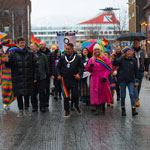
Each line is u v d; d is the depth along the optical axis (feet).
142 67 32.99
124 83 27.91
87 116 27.81
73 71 27.86
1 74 31.58
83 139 19.94
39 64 29.94
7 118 27.14
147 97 39.70
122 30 138.10
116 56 36.19
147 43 141.28
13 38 176.96
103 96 28.58
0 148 18.20
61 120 26.07
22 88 27.43
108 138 20.11
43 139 20.03
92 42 37.11
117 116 27.58
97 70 28.58
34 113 29.60
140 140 19.58
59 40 41.22
